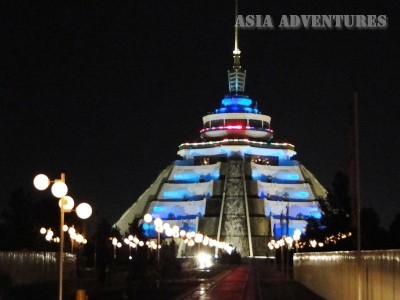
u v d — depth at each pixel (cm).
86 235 11144
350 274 4262
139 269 7500
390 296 3045
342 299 4647
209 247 18725
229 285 7762
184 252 17888
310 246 10606
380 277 3250
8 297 5559
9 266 6738
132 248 10275
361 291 3653
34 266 7469
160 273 8325
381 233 7575
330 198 10688
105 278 7962
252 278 9362
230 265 15900
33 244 9950
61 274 2995
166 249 9744
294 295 6372
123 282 8100
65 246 10488
